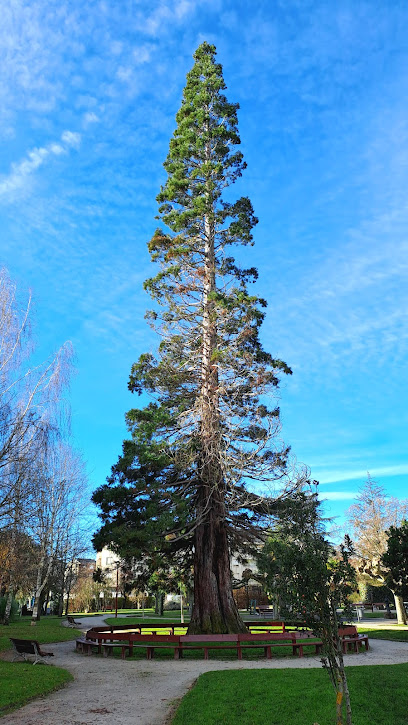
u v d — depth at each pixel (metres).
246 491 20.55
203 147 26.81
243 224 25.30
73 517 37.25
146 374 22.88
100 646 17.06
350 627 16.64
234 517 20.91
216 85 27.73
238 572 54.16
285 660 14.76
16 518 16.48
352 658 14.64
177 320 23.62
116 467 20.05
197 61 29.45
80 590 63.41
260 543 21.27
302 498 11.47
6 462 15.14
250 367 21.81
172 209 25.53
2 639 20.58
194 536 21.20
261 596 57.16
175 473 20.58
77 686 11.07
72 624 31.30
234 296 22.80
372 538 34.31
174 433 21.56
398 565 21.33
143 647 17.62
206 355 22.30
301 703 8.67
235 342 22.14
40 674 11.84
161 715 8.39
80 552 41.75
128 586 22.70
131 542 17.55
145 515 18.00
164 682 11.43
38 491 16.39
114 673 12.84
